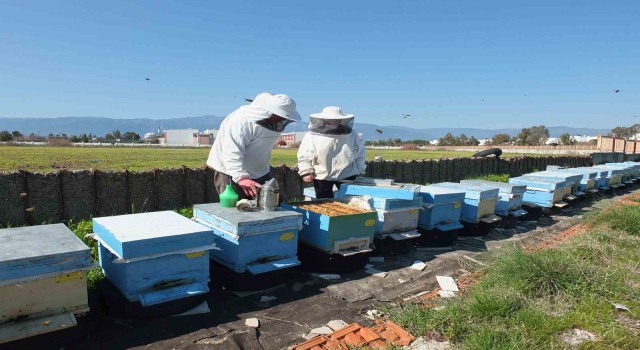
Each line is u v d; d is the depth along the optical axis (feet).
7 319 9.80
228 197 15.84
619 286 15.33
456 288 16.31
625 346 11.68
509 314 13.21
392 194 19.65
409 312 13.39
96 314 12.62
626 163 61.52
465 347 11.41
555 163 82.74
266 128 16.47
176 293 12.34
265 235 14.62
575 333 12.48
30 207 23.39
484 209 24.58
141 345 11.17
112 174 26.07
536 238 25.35
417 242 22.08
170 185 28.55
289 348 11.48
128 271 11.66
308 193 24.06
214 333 12.01
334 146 22.22
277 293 15.07
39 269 9.97
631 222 25.11
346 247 17.01
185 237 12.42
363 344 11.71
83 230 21.44
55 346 10.69
